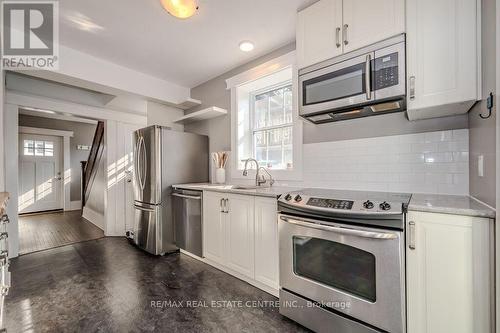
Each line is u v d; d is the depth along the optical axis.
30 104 3.22
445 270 1.16
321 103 1.78
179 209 2.89
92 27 2.21
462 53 1.28
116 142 4.07
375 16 1.54
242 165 3.07
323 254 1.54
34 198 5.79
